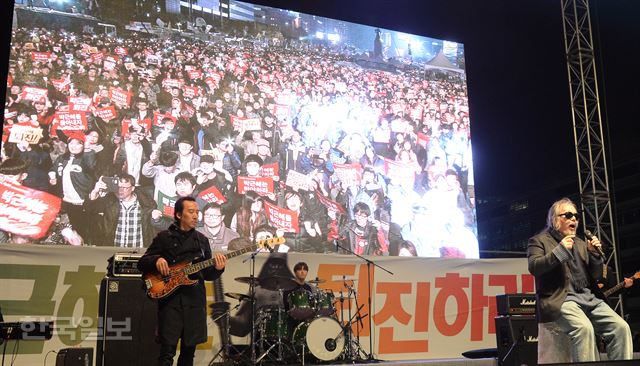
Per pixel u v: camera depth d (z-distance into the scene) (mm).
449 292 8227
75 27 8914
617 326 4246
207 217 9109
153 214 8875
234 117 9555
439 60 11117
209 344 6980
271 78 9906
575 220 4516
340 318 7711
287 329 7180
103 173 8711
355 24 10625
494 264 8523
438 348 8016
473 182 10898
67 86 8734
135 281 5758
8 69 8461
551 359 4355
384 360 7723
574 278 4422
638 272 6246
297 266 7668
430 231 10375
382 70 10672
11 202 8164
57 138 8555
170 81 9305
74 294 6457
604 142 10102
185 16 9547
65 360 5324
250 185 9438
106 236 8586
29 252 6363
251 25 9945
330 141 10055
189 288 4746
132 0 9281
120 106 8969
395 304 7961
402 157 10469
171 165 9086
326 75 10266
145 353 5645
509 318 6688
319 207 9766
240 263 7402
